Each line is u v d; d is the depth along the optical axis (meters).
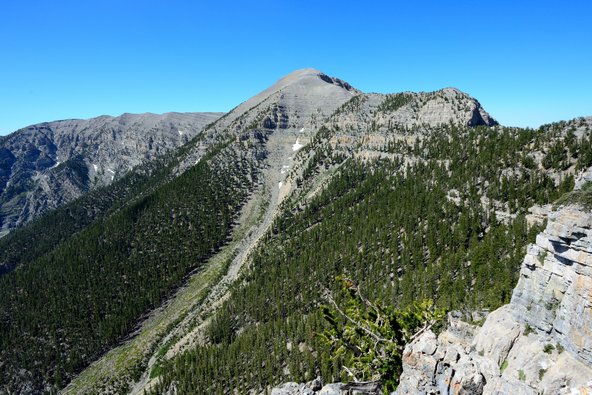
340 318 39.75
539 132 150.25
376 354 33.97
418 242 121.06
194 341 143.38
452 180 149.00
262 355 108.44
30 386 173.88
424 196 146.88
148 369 153.50
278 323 117.00
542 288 40.44
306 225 190.25
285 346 107.38
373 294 108.56
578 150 125.62
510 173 137.12
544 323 39.25
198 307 183.88
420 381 25.45
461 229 115.50
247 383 106.00
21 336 197.25
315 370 92.56
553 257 39.38
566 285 37.69
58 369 175.38
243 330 133.62
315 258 146.62
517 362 39.19
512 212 116.88
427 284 99.31
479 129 194.25
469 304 77.62
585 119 143.00
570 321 36.00
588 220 34.59
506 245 96.19
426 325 35.47
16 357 186.00
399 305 97.06
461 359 24.77
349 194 190.38
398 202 151.75
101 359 177.62
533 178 125.00
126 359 167.88
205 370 117.88
